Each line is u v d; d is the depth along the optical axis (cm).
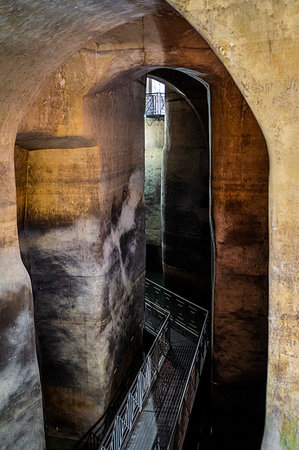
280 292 211
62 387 546
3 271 353
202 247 937
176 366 691
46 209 505
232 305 569
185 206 948
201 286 952
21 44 291
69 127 436
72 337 529
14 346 361
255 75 195
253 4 185
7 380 356
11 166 356
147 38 439
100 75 441
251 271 556
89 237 504
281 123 196
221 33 195
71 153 489
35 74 334
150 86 1317
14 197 361
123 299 609
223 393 594
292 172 198
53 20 285
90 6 286
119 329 595
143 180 694
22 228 510
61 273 516
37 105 402
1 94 314
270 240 208
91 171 492
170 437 492
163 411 575
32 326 379
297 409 220
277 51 189
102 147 501
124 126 584
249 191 535
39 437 389
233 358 583
